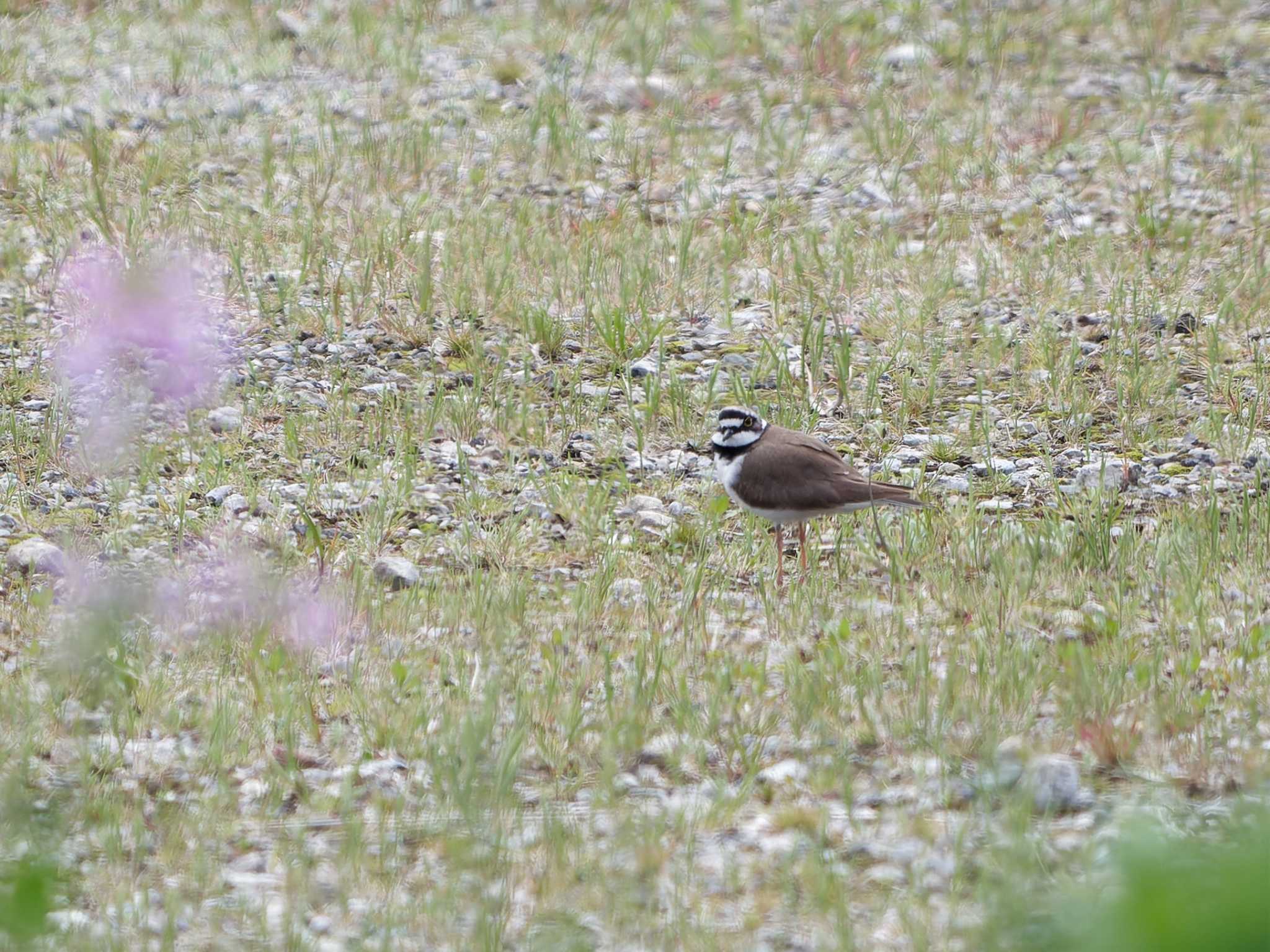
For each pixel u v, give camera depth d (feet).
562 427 51.24
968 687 34.19
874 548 42.70
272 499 45.83
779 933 25.73
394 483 47.09
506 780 30.04
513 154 74.59
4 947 19.51
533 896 26.96
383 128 77.30
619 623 38.34
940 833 28.89
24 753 31.12
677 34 90.17
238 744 32.42
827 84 83.20
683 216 68.59
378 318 58.70
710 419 51.42
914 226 68.03
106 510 45.19
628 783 31.09
